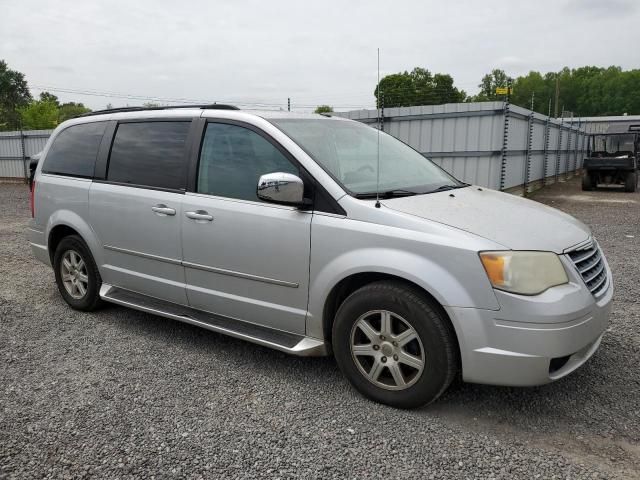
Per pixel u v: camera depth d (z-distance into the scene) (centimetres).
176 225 393
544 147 1966
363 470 257
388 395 313
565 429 291
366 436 286
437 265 288
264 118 369
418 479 250
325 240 322
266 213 347
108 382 354
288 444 279
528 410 311
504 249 281
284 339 351
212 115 392
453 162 1419
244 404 322
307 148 346
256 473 255
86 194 461
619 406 314
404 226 301
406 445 277
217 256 373
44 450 276
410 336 301
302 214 333
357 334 323
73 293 503
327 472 255
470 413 309
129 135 444
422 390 300
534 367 275
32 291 573
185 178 395
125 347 415
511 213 336
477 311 279
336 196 323
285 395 333
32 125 5369
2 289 581
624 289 561
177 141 408
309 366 377
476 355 282
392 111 1481
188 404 323
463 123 1387
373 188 341
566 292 281
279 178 319
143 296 442
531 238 295
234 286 371
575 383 343
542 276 279
